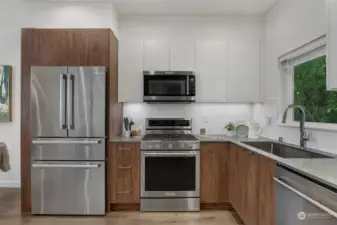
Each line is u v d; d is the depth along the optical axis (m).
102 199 3.48
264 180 2.33
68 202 3.47
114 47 3.82
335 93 2.57
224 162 3.64
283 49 3.37
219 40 4.05
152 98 3.89
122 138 3.77
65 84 3.43
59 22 3.75
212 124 4.34
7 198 4.13
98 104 3.47
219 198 3.64
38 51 3.61
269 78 3.84
